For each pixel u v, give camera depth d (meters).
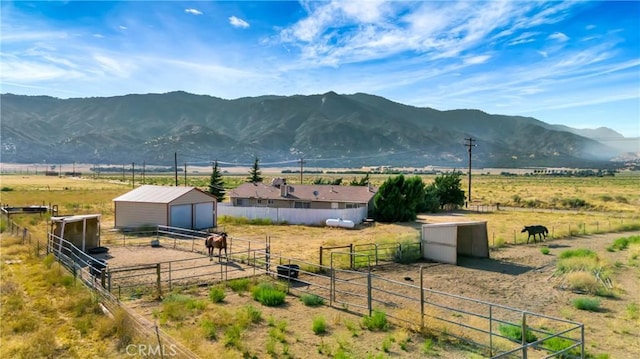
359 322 14.59
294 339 13.02
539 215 55.91
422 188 54.78
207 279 20.08
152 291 17.80
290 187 57.00
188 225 40.47
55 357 10.84
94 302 14.74
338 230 41.28
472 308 16.73
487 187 117.31
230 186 108.62
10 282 16.81
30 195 73.62
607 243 33.69
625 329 14.12
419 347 12.52
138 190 43.00
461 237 28.95
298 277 21.23
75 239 27.83
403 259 26.28
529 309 16.70
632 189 103.62
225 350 11.88
